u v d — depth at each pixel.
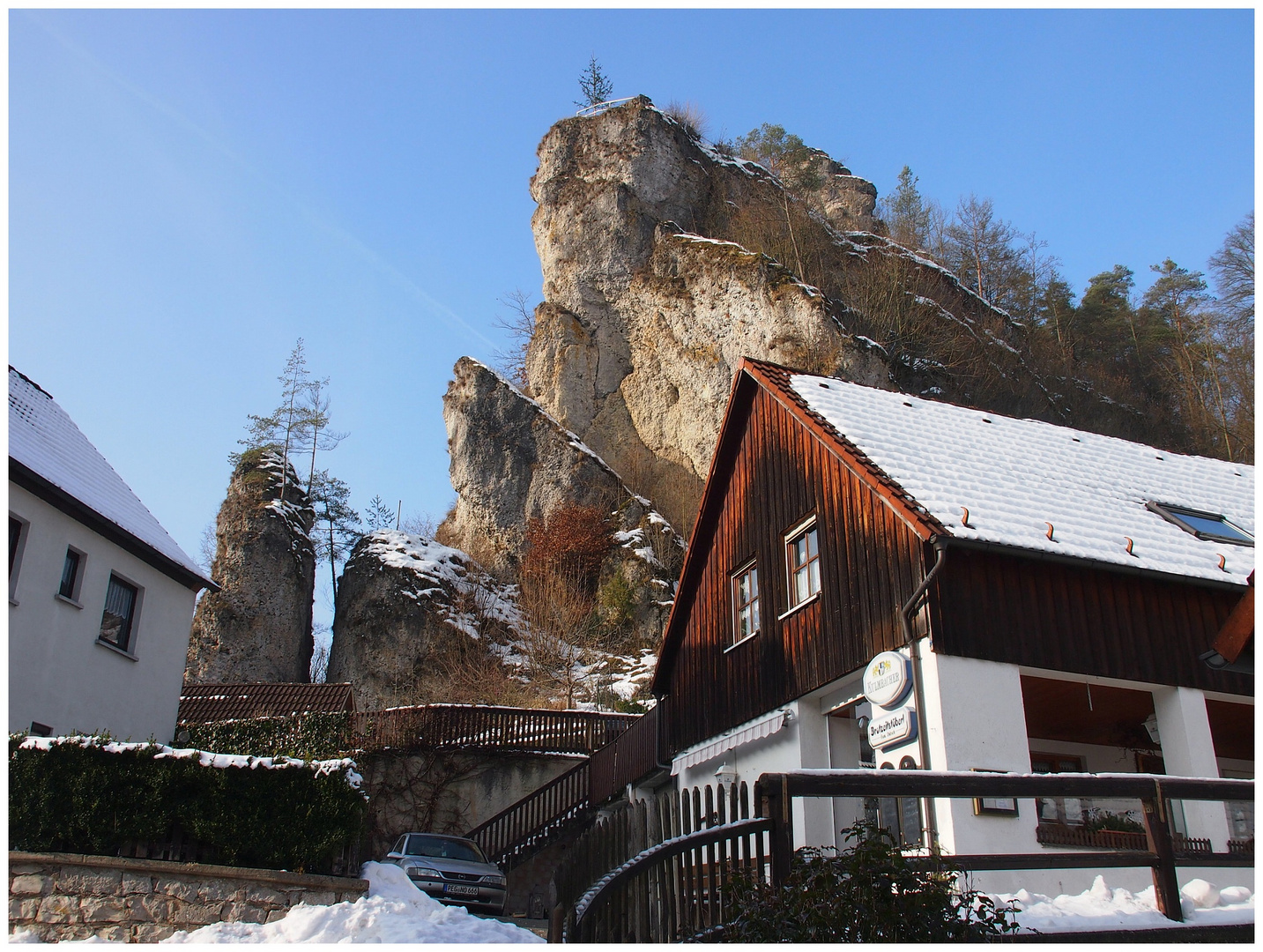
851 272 46.94
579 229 52.34
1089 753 16.41
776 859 6.33
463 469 46.97
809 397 16.17
